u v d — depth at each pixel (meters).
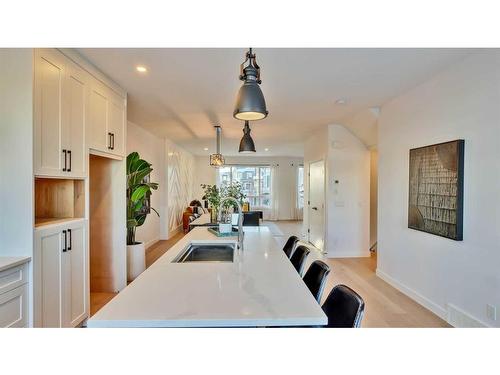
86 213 2.72
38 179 2.68
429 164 3.07
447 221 2.78
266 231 3.30
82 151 2.60
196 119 5.02
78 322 2.59
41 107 2.07
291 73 2.97
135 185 4.03
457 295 2.73
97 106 2.86
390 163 3.95
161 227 7.08
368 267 4.89
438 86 2.99
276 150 9.39
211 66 2.79
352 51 2.46
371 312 3.10
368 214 5.69
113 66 2.80
